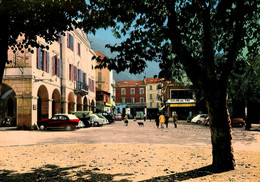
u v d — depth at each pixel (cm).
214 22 679
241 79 1980
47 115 2377
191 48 799
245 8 551
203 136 1578
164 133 1808
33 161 770
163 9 646
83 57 3534
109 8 620
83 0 626
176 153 906
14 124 2734
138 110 7338
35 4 586
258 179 545
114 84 6919
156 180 547
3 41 507
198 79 634
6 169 659
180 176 579
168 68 702
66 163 739
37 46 690
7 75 2097
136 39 696
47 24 634
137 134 1733
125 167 682
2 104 2717
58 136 1598
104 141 1326
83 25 664
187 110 4291
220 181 534
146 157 830
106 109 5575
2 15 503
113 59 630
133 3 594
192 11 584
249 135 1633
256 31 719
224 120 626
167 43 711
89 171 635
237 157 804
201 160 768
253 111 3259
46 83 2350
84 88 3441
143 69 648
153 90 7256
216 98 623
